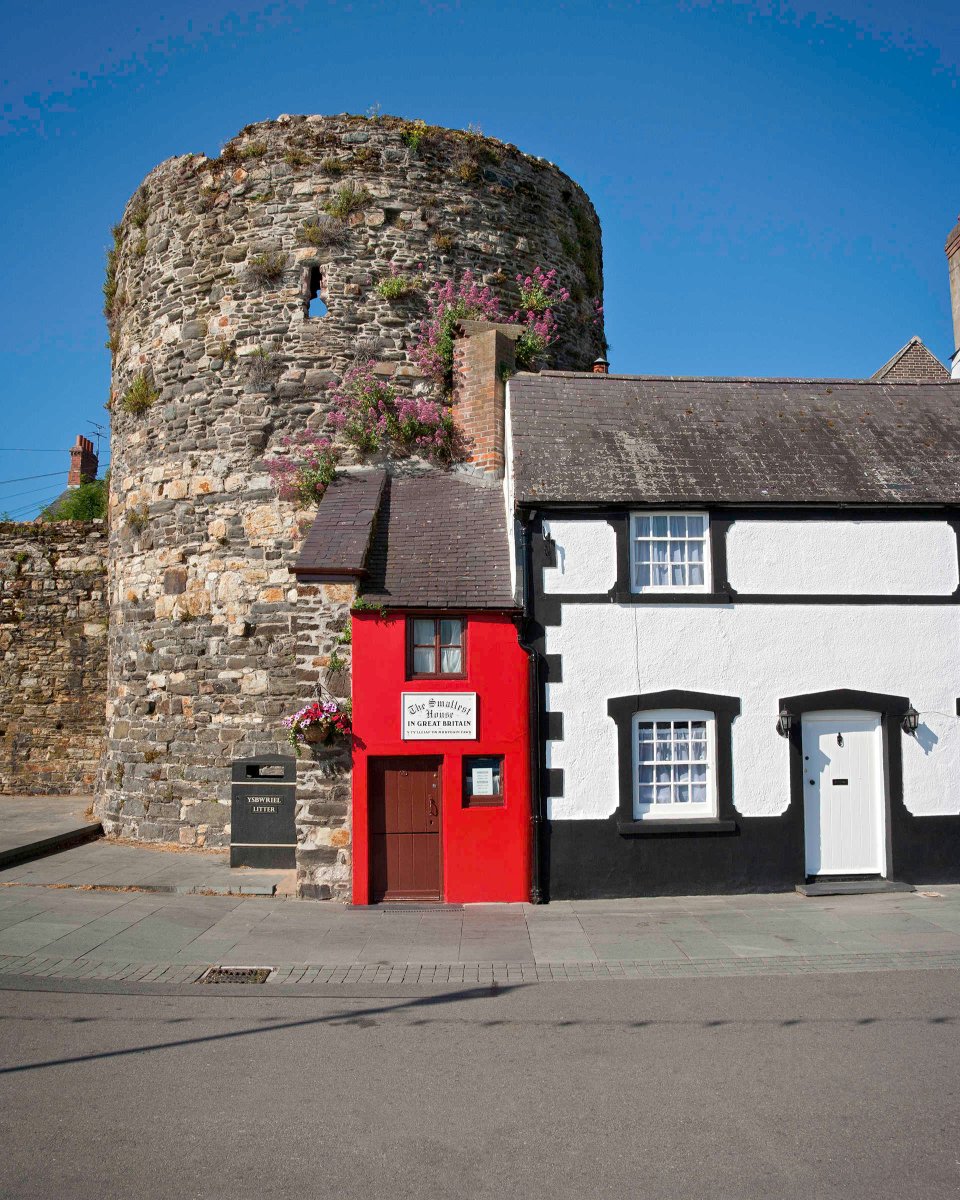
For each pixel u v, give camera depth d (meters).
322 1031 7.55
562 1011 7.99
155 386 17.11
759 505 12.59
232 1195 5.09
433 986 8.69
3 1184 5.18
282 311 16.41
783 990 8.46
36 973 8.99
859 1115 5.97
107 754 17.34
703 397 14.95
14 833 15.45
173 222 17.27
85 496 33.88
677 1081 6.52
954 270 20.62
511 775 12.18
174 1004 8.20
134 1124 5.93
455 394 16.38
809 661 12.52
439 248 17.00
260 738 15.24
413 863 12.12
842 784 12.57
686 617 12.44
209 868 13.73
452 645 12.52
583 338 19.14
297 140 16.86
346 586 12.54
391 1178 5.26
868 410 14.90
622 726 12.22
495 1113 6.06
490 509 14.80
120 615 17.28
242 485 16.00
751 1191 5.09
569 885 12.02
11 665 20.72
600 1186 5.16
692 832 12.20
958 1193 5.05
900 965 9.16
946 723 12.65
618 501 12.35
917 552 12.86
